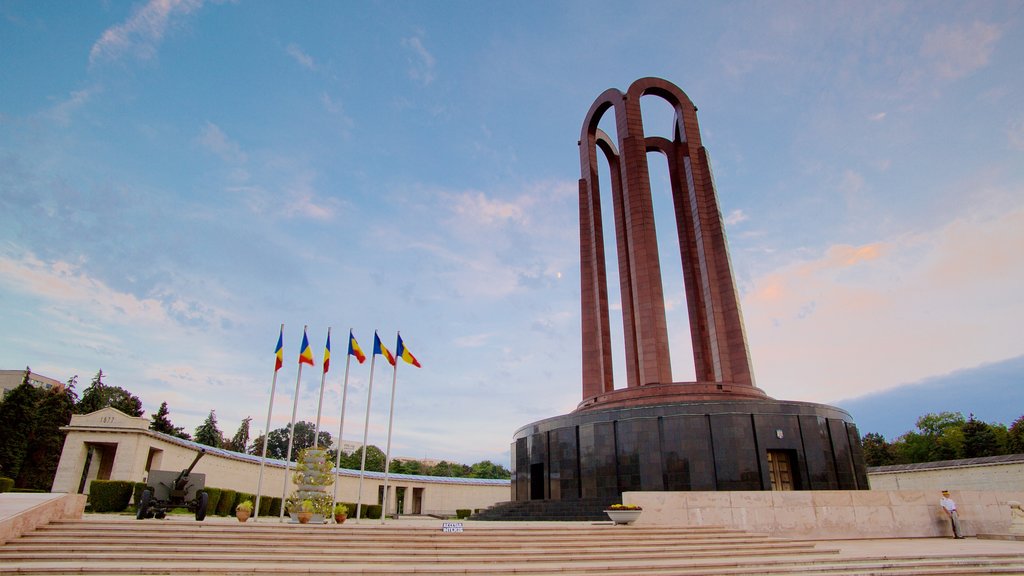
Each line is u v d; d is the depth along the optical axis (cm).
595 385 3325
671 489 2536
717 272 3259
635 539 1644
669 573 1264
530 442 3127
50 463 4772
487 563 1346
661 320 3036
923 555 1467
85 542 1279
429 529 1544
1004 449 5750
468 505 5375
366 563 1292
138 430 3175
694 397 2794
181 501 1852
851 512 2028
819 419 2700
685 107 3666
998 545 1780
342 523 2036
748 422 2584
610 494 2661
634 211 3234
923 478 4588
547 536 1591
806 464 2589
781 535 1945
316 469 2091
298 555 1296
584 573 1245
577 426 2873
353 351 2422
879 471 4925
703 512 1961
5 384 6359
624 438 2700
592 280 3556
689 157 3547
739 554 1569
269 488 4172
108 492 2550
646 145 3769
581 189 3781
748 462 2512
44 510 1387
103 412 3244
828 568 1334
